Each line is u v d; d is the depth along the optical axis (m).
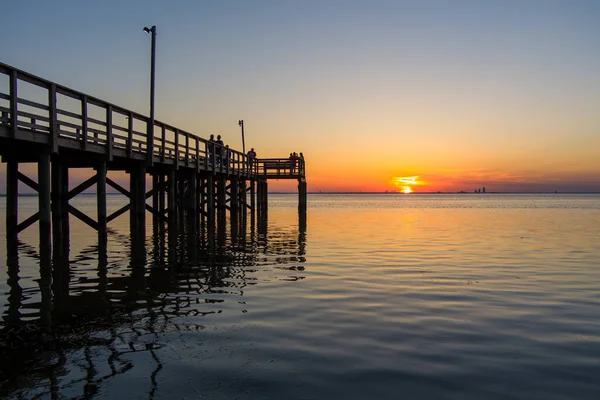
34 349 5.76
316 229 24.73
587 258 14.06
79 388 4.70
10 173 14.22
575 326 6.92
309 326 6.83
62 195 16.33
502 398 4.57
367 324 6.95
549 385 4.87
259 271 11.49
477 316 7.43
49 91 11.96
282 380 4.93
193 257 13.82
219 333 6.45
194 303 8.14
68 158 16.16
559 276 11.03
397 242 18.47
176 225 25.00
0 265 12.08
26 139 11.19
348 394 4.63
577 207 67.88
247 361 5.44
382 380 4.96
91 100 13.93
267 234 21.50
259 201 41.12
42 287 9.39
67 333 6.39
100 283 9.84
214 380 4.91
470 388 4.79
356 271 11.59
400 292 9.16
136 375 5.01
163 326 6.75
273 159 38.56
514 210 56.62
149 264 12.41
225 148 27.52
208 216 25.69
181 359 5.47
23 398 4.48
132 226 19.28
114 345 5.93
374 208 66.12
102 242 15.41
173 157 20.16
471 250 15.94
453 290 9.38
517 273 11.40
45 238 12.66
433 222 32.06
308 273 11.26
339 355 5.66
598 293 9.17
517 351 5.85
